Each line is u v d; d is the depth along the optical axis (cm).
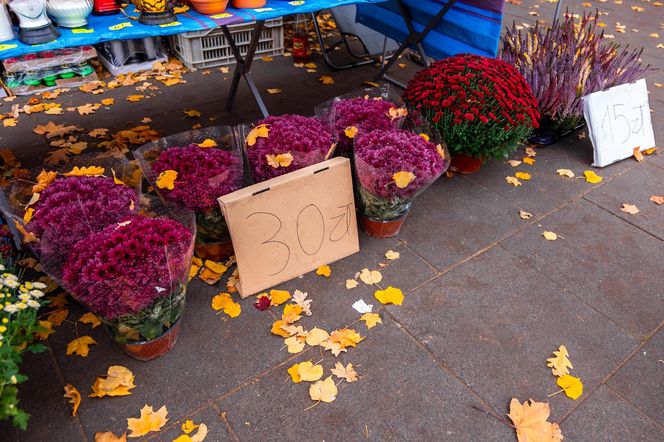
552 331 188
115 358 170
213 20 203
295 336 179
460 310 195
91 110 326
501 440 152
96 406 155
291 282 203
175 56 409
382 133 211
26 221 163
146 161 194
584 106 285
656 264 222
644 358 179
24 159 275
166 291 149
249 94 362
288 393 162
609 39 511
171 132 309
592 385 169
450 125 244
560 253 226
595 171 291
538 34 321
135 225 152
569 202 263
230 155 197
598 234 240
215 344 177
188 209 175
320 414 156
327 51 422
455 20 316
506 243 231
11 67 331
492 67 254
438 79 248
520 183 276
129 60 386
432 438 151
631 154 301
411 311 193
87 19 196
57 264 154
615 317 195
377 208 214
